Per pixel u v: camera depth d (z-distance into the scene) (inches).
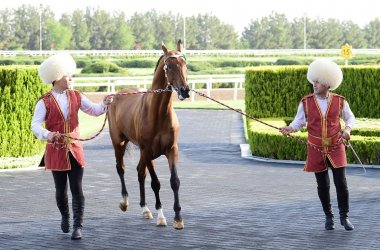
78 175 352.5
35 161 636.1
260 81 820.6
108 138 848.3
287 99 822.5
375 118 820.6
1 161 629.9
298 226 367.6
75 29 4940.9
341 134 359.6
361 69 824.3
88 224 381.7
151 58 3070.9
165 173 569.3
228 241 336.5
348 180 521.7
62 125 350.3
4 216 405.4
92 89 1801.2
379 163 595.5
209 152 710.5
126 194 419.5
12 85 655.1
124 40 4987.7
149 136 378.0
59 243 339.0
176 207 366.9
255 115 824.3
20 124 661.9
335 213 398.9
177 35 5369.1
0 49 4864.7
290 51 3319.4
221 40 5492.1
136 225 378.3
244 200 446.6
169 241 339.0
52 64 348.8
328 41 5610.2
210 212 409.4
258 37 5595.5
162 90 370.0
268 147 651.5
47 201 452.8
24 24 4918.8
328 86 358.6
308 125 361.4
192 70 2696.9
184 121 1066.7
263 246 325.4
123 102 418.3
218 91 1678.2
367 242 330.6
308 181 520.7
